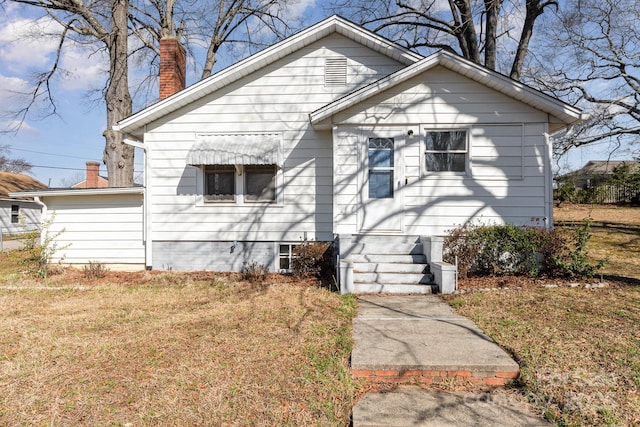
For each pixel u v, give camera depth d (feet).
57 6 51.52
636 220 65.36
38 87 63.26
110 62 51.34
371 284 26.99
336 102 30.76
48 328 19.36
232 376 13.89
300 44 34.76
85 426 11.01
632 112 56.59
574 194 91.35
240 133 35.58
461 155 31.73
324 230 34.96
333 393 12.81
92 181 78.18
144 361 15.23
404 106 31.68
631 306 21.58
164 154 35.73
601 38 57.67
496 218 31.09
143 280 31.86
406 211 31.58
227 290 27.73
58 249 35.81
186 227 35.58
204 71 68.44
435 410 11.90
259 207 35.29
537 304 22.21
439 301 24.08
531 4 53.57
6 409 11.81
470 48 55.47
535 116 30.76
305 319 20.21
